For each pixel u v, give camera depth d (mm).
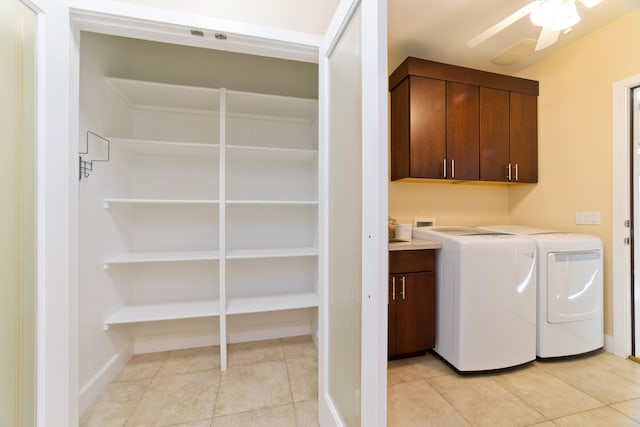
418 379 1763
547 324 1912
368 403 856
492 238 1857
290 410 1463
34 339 972
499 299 1803
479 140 2314
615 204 1995
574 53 2221
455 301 1827
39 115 981
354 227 1000
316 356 2016
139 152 2041
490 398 1577
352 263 1019
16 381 920
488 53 2324
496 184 2689
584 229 2182
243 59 2256
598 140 2088
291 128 2361
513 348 1828
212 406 1486
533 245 1881
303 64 2371
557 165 2361
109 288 1731
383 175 811
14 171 909
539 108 2492
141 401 1522
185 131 2158
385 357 821
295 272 2377
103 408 1466
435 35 2082
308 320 2379
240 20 1314
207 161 2201
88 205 1510
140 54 2051
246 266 2266
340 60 1132
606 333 2057
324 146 1274
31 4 941
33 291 970
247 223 2271
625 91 1937
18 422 925
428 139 2191
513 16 1515
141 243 2076
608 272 2045
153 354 2037
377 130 804
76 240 1198
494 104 2354
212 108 2119
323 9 1399
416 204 2582
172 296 2139
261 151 2002
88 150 1508
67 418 1079
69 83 1125
